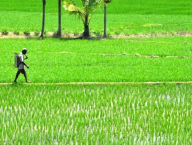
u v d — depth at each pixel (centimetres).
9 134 4725
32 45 10350
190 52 9725
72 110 5544
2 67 7844
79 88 6550
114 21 15775
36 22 15200
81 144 4541
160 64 8362
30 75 7212
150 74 7406
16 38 11706
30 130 4869
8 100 5919
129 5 19862
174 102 5959
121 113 5459
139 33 13075
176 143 4612
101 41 11394
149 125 5050
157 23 15362
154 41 11488
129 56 9144
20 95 6147
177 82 6981
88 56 9069
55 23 15075
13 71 7519
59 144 4512
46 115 5344
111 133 4847
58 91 6372
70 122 5094
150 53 9512
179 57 9200
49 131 4809
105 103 5816
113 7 19375
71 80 6950
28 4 19825
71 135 4753
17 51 9494
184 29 14000
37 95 6166
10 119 5203
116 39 11925
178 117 5338
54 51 9669
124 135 4753
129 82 6950
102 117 5322
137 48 10144
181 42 11344
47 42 10956
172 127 5000
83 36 12356
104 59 8762
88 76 7181
